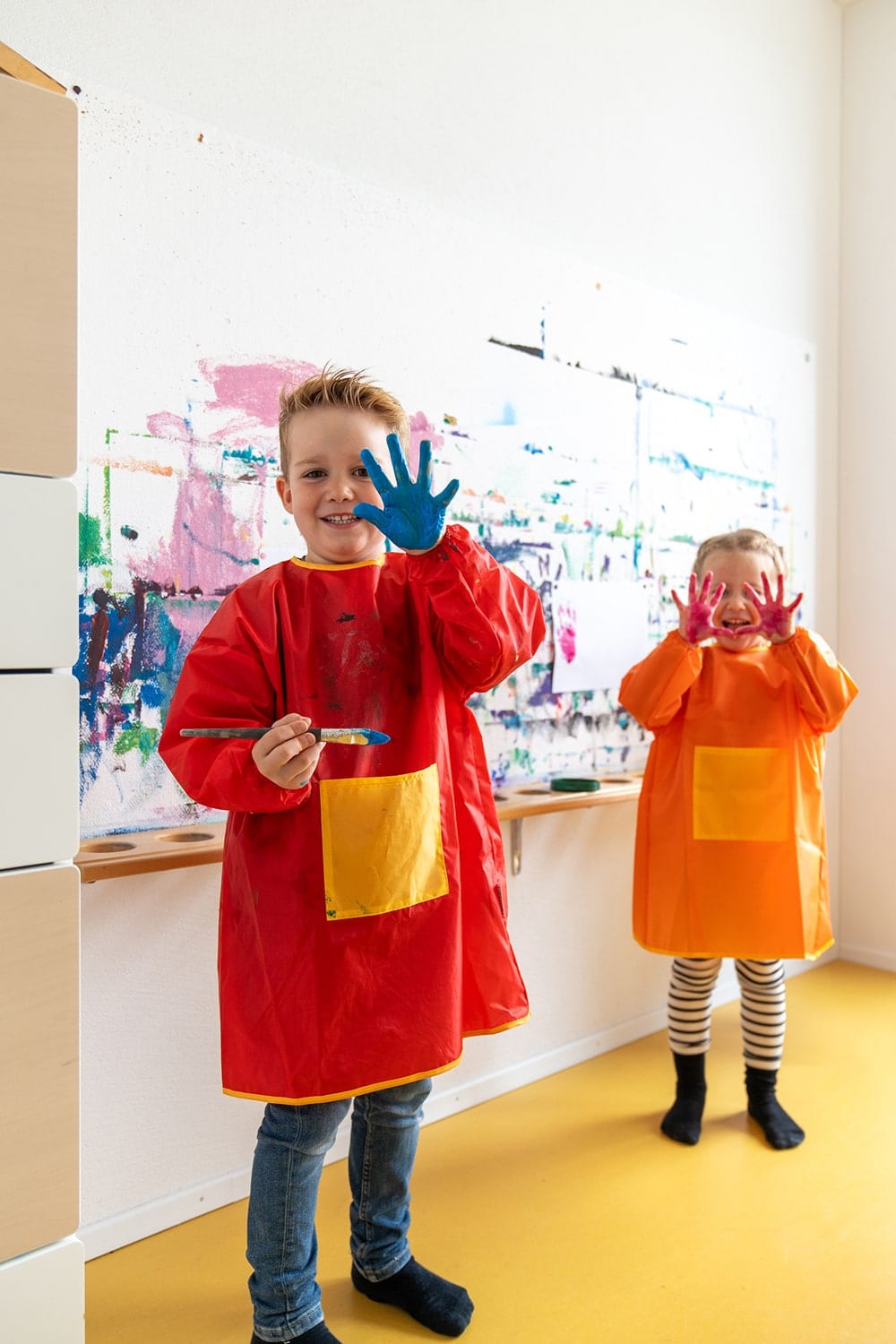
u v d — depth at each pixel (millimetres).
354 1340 1258
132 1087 1489
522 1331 1269
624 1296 1337
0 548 808
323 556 1210
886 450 2723
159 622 1491
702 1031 1824
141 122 1455
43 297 825
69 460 847
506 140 1955
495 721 1960
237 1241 1491
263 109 1592
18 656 822
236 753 1045
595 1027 2174
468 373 1886
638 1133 1802
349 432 1179
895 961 2725
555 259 2045
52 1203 855
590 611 2129
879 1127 1812
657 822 1808
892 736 2727
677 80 2318
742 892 1730
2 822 816
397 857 1138
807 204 2693
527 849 2012
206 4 1523
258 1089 1108
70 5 1391
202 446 1528
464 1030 1205
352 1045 1105
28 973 836
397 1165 1297
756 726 1760
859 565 2785
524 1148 1748
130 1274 1407
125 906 1474
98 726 1438
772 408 2594
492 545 1933
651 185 2262
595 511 2137
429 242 1820
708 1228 1493
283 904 1114
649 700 1747
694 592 1729
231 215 1553
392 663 1186
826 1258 1415
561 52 2059
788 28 2611
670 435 2311
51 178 826
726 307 2455
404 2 1781
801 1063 2104
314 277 1655
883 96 2709
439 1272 1387
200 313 1521
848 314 2793
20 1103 835
